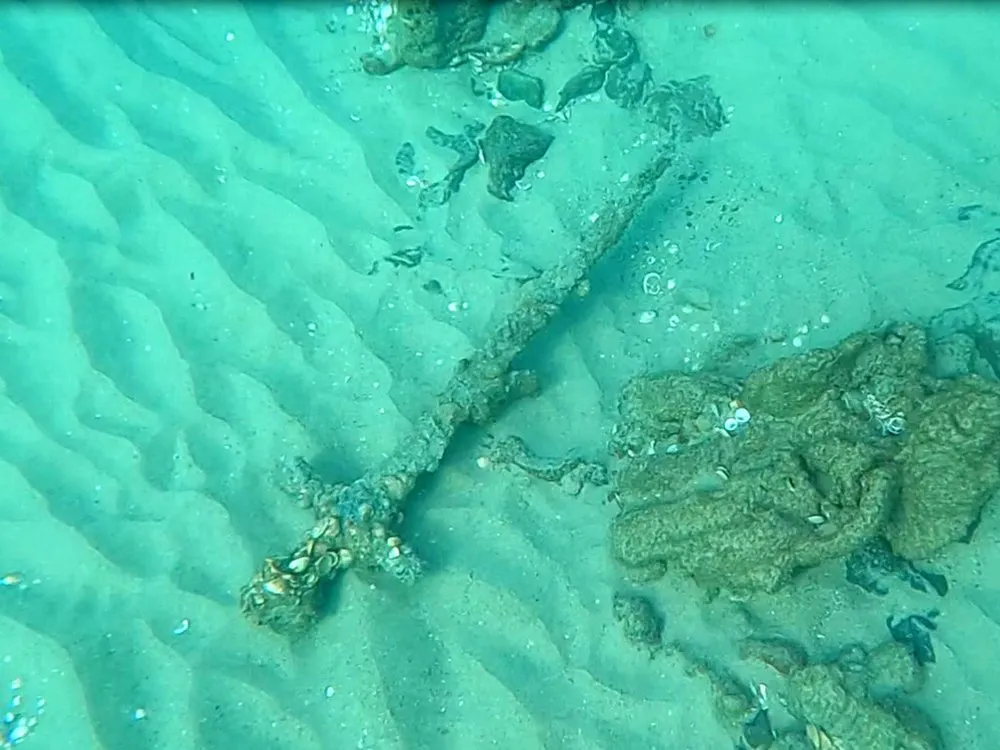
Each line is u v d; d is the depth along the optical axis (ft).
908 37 6.56
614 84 6.72
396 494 5.03
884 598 4.53
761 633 4.58
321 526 4.87
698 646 4.63
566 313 5.83
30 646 4.85
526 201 6.35
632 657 4.67
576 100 6.75
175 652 4.85
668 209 6.21
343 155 6.62
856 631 4.50
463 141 6.63
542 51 6.93
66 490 5.39
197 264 6.20
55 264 6.18
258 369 5.80
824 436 4.68
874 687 4.25
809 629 4.55
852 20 6.69
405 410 5.57
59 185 6.51
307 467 5.24
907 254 5.71
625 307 5.87
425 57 6.81
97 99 6.86
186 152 6.64
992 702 4.24
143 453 5.50
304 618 4.80
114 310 6.03
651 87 6.72
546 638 4.76
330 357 5.84
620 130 6.59
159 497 5.34
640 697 4.55
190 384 5.74
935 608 4.46
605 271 5.99
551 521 5.14
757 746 4.34
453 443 5.38
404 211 6.37
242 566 5.10
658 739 4.46
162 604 5.01
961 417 4.20
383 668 4.73
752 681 4.48
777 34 6.77
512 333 5.36
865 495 4.35
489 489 5.27
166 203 6.44
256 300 6.04
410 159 6.58
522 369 5.53
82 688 4.72
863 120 6.32
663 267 5.99
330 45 7.18
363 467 5.41
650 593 4.82
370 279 6.11
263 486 5.38
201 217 6.39
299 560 4.76
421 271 6.11
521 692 4.62
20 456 5.49
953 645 4.37
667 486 4.88
